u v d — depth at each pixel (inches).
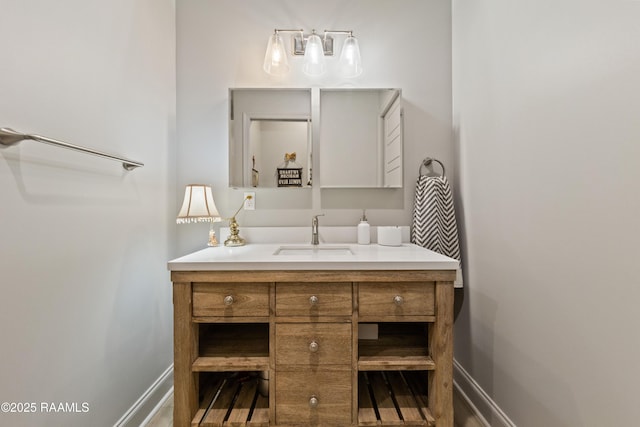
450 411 43.0
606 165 30.8
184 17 67.0
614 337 30.0
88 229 41.7
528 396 42.2
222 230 65.3
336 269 43.2
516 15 44.9
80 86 40.6
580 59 33.8
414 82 67.7
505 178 47.8
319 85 67.9
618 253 29.6
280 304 43.5
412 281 43.6
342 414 43.5
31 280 33.6
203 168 67.1
